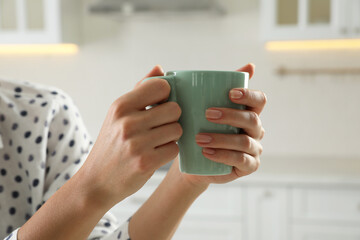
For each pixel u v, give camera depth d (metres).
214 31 2.65
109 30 2.74
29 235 0.46
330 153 2.57
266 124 2.63
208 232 2.09
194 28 2.66
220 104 0.46
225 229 2.07
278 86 2.60
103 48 2.75
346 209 1.99
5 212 0.72
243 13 2.61
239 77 0.47
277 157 2.57
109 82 2.76
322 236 2.01
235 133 0.48
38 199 0.71
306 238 2.02
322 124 2.57
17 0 2.47
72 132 0.76
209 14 2.41
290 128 2.61
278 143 2.62
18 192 0.73
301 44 2.56
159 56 2.71
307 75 2.57
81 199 0.43
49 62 2.79
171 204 0.60
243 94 0.46
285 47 2.58
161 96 0.43
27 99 0.76
